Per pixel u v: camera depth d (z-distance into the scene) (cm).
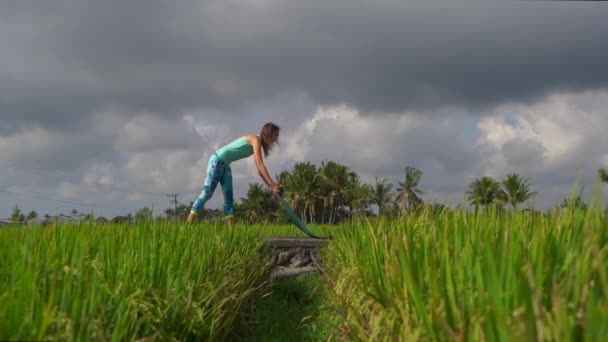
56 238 442
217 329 418
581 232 270
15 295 265
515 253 248
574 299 210
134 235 505
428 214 472
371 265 366
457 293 244
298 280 851
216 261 512
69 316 264
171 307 356
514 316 194
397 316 277
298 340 553
